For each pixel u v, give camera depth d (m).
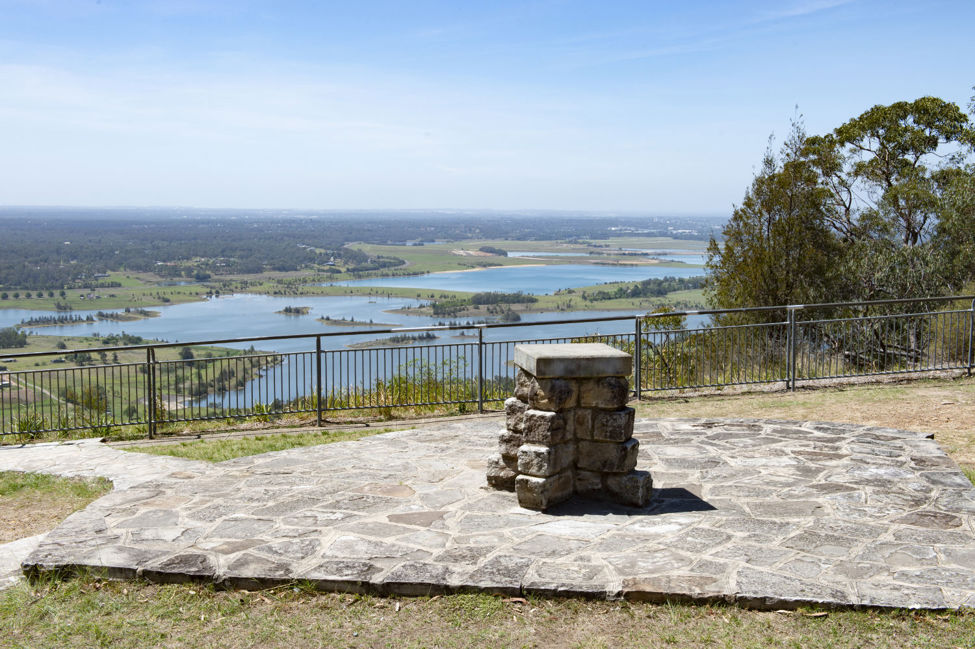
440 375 11.54
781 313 19.62
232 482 6.83
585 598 4.33
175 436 10.97
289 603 4.45
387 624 4.19
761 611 4.18
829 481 6.49
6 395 11.30
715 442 7.98
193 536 5.36
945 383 11.50
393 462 7.51
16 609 4.46
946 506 5.79
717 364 11.91
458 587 4.45
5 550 5.57
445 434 8.92
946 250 21.88
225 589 4.63
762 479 6.59
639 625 4.09
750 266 20.34
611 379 5.88
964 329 13.36
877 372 12.27
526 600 4.37
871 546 4.96
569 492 6.05
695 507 5.85
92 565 4.82
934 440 8.01
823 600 4.14
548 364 5.77
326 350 11.34
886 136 25.72
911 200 23.22
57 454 9.38
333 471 7.18
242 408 11.27
